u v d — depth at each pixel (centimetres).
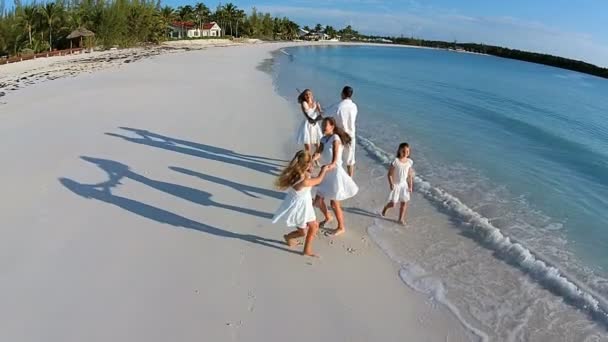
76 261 663
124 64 3731
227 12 12362
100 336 516
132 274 639
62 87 2173
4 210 805
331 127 783
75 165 1050
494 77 5175
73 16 5494
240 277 648
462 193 1059
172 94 2070
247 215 847
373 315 589
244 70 3703
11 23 4447
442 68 6106
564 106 2919
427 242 800
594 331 580
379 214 905
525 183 1157
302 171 668
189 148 1239
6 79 2589
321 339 538
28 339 505
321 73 3975
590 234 870
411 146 1450
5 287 593
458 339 554
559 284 678
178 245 726
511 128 1927
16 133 1281
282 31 15288
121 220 798
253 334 536
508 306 627
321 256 724
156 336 522
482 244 802
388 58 8106
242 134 1422
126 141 1265
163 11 8994
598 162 1437
